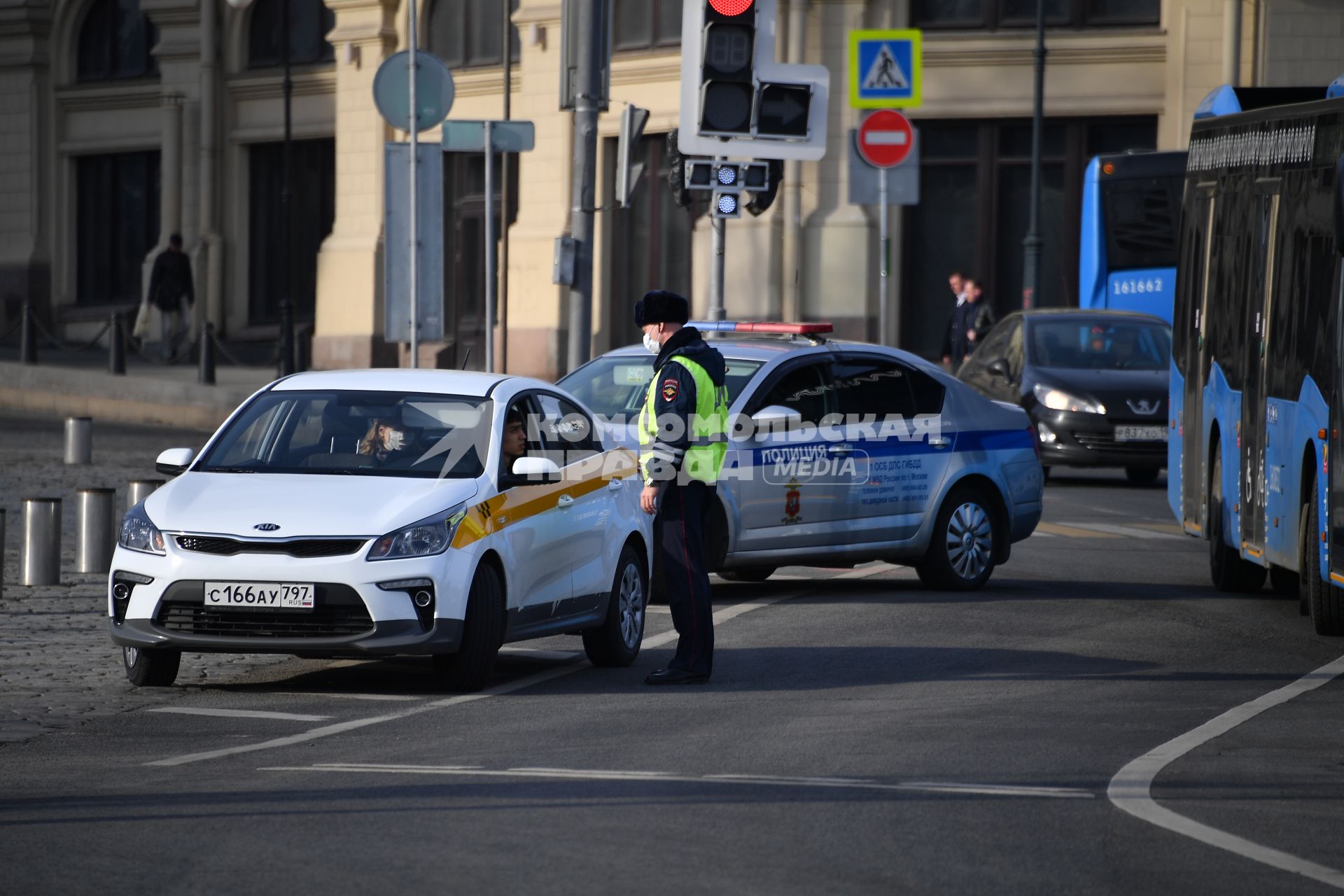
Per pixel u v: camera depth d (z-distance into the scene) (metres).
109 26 157.88
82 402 104.69
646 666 39.56
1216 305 51.66
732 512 46.69
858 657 39.69
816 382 49.09
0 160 161.38
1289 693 35.28
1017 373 82.25
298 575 33.88
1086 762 28.48
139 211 158.00
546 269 124.12
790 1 114.69
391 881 21.11
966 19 114.94
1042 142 115.44
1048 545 62.34
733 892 20.75
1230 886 21.44
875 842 23.19
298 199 145.50
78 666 38.31
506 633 35.97
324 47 143.38
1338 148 41.56
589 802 25.41
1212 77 112.25
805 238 114.69
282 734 31.22
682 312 37.25
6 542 58.88
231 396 97.62
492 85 129.12
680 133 58.78
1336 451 40.59
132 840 23.16
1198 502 53.31
